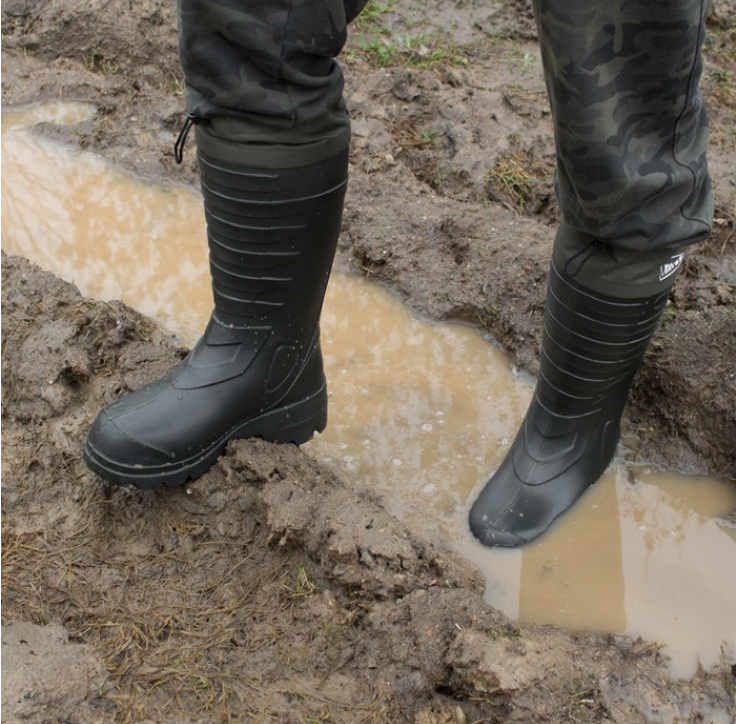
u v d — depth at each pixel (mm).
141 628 1745
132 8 3740
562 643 1736
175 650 1707
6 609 1746
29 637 1604
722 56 3475
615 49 1422
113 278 2785
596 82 1434
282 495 1867
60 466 2027
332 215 1764
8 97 3648
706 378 2221
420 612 1707
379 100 3299
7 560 1852
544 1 1405
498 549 1979
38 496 1980
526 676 1595
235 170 1638
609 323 1777
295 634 1741
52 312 2436
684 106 1502
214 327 1863
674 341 2301
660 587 1927
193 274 2820
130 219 3055
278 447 1987
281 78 1554
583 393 1923
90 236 2967
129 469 1813
